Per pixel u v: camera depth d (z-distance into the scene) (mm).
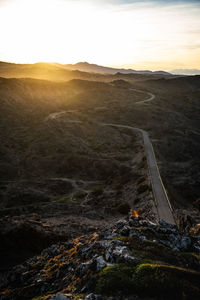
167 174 52781
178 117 138500
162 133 109688
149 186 41125
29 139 97875
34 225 23734
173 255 11172
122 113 136750
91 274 10070
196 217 25750
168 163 67500
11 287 12250
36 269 13375
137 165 67250
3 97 134000
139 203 36406
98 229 24984
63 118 123188
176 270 9562
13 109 127312
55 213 39562
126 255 10602
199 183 47906
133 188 46031
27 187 62344
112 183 59125
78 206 44344
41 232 22422
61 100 164125
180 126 123750
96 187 60656
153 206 30578
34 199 54562
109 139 102188
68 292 9750
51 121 115625
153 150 79250
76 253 12656
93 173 73188
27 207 45812
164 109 149375
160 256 10977
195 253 11953
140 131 109938
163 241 12859
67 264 12078
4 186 61781
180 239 13227
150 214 27984
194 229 17375
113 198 46062
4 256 19281
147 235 13312
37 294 10695
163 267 9578
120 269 9688
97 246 12102
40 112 133750
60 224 26656
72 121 119812
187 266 10477
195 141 102438
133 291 8773
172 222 24656
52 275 11789
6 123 111250
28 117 124375
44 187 63750
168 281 8945
